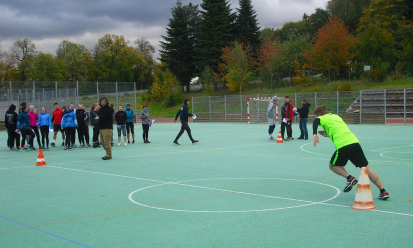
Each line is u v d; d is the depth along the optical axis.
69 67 83.19
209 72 57.16
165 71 63.72
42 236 5.10
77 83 39.28
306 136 19.67
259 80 58.03
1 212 6.39
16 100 36.28
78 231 5.29
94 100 40.34
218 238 4.88
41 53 79.56
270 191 7.66
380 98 35.38
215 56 59.12
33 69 78.75
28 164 12.49
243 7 63.06
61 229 5.40
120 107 18.28
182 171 10.43
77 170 10.94
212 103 45.47
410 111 34.59
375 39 48.22
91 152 15.74
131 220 5.77
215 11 58.69
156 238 4.93
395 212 5.96
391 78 45.03
